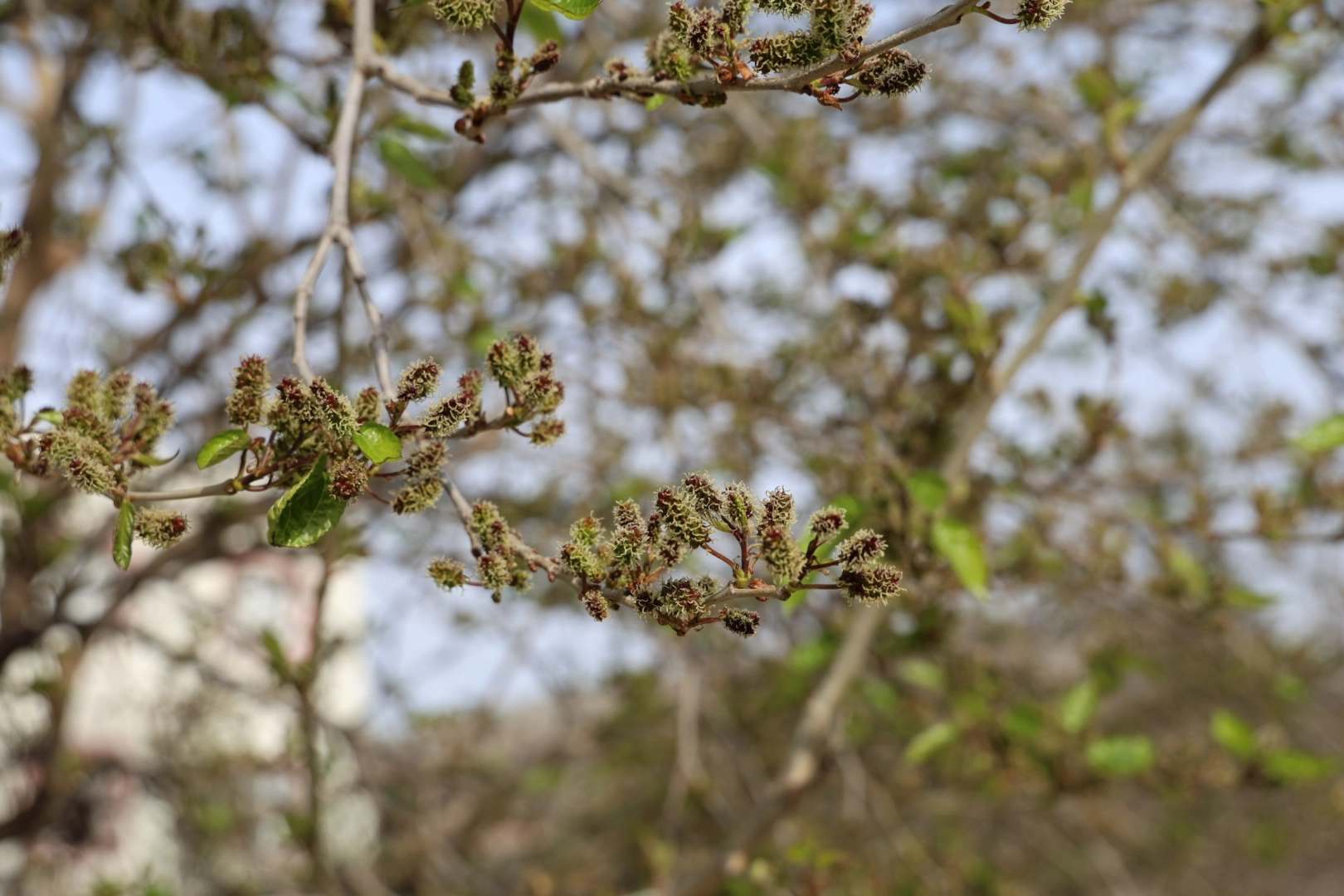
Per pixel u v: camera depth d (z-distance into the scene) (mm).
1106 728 5578
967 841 6340
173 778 5609
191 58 2898
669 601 1413
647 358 4582
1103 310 3305
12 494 4219
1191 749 3869
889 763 5758
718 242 4355
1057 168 3744
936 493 2828
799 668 4105
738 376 4133
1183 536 4316
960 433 3357
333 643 3328
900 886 4828
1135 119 4980
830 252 4098
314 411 1401
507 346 1594
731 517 1426
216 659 5883
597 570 1453
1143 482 4613
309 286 1703
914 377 3816
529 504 4910
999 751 3826
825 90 1431
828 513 1426
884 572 1376
